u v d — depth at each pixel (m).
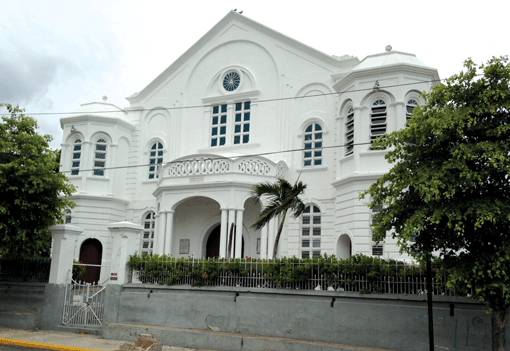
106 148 26.08
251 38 25.33
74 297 15.88
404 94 19.73
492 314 10.12
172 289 14.88
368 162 19.89
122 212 26.33
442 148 10.48
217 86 25.88
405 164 10.74
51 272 16.22
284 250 22.20
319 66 23.50
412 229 9.76
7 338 14.16
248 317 13.54
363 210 19.55
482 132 9.99
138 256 15.86
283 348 12.39
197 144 25.69
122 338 14.46
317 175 22.45
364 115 20.33
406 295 11.89
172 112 26.70
